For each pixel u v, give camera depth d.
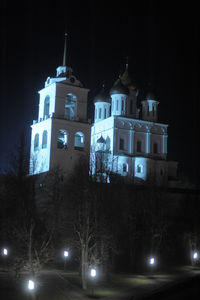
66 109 76.56
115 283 45.25
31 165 60.81
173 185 96.38
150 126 97.00
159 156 97.56
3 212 43.56
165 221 62.75
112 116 92.19
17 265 39.12
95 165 56.28
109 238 49.44
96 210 47.56
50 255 44.88
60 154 68.69
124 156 90.12
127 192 60.41
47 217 52.25
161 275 51.50
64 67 77.00
